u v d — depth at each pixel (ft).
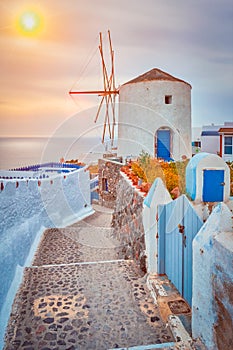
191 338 11.85
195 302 11.62
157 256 17.78
